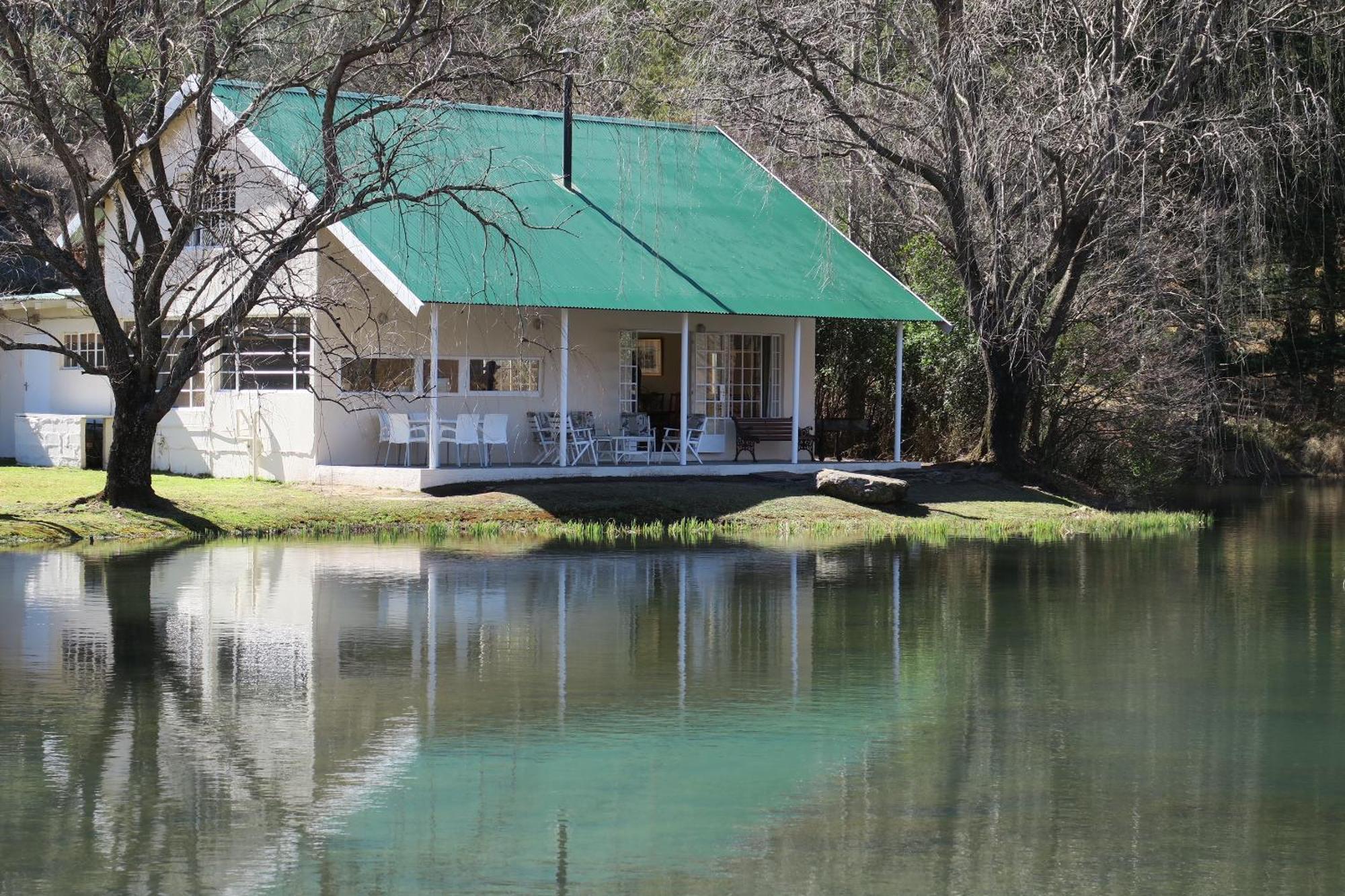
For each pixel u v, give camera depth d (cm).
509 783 1077
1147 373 3381
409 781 1078
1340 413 4853
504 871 911
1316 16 3173
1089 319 3381
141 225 2461
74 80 2497
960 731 1234
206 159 2322
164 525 2381
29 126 2425
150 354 2434
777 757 1150
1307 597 1958
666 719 1253
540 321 3064
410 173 2823
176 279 3012
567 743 1180
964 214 3169
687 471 3017
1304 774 1123
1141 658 1536
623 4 3603
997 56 3116
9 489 2634
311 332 2809
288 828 981
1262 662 1520
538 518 2611
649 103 3991
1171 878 912
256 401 2948
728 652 1530
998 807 1041
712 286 3075
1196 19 2995
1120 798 1062
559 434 3053
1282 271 4500
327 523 2492
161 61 2350
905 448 3816
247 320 2948
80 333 3372
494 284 2761
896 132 3312
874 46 3294
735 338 3347
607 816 1012
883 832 988
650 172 3397
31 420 3331
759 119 3222
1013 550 2450
